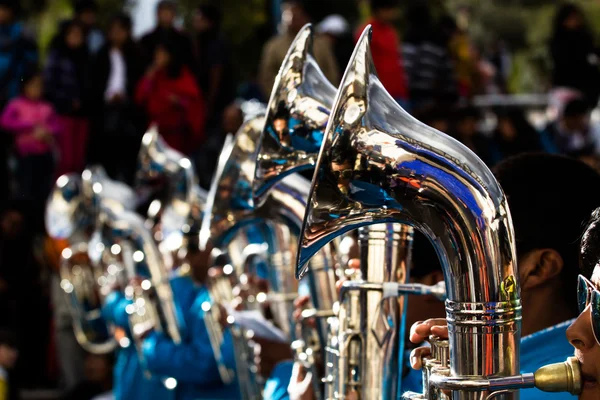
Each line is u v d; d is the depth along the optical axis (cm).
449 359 298
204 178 1445
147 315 877
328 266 471
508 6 3469
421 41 1471
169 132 1515
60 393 1331
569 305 381
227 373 816
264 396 596
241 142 512
